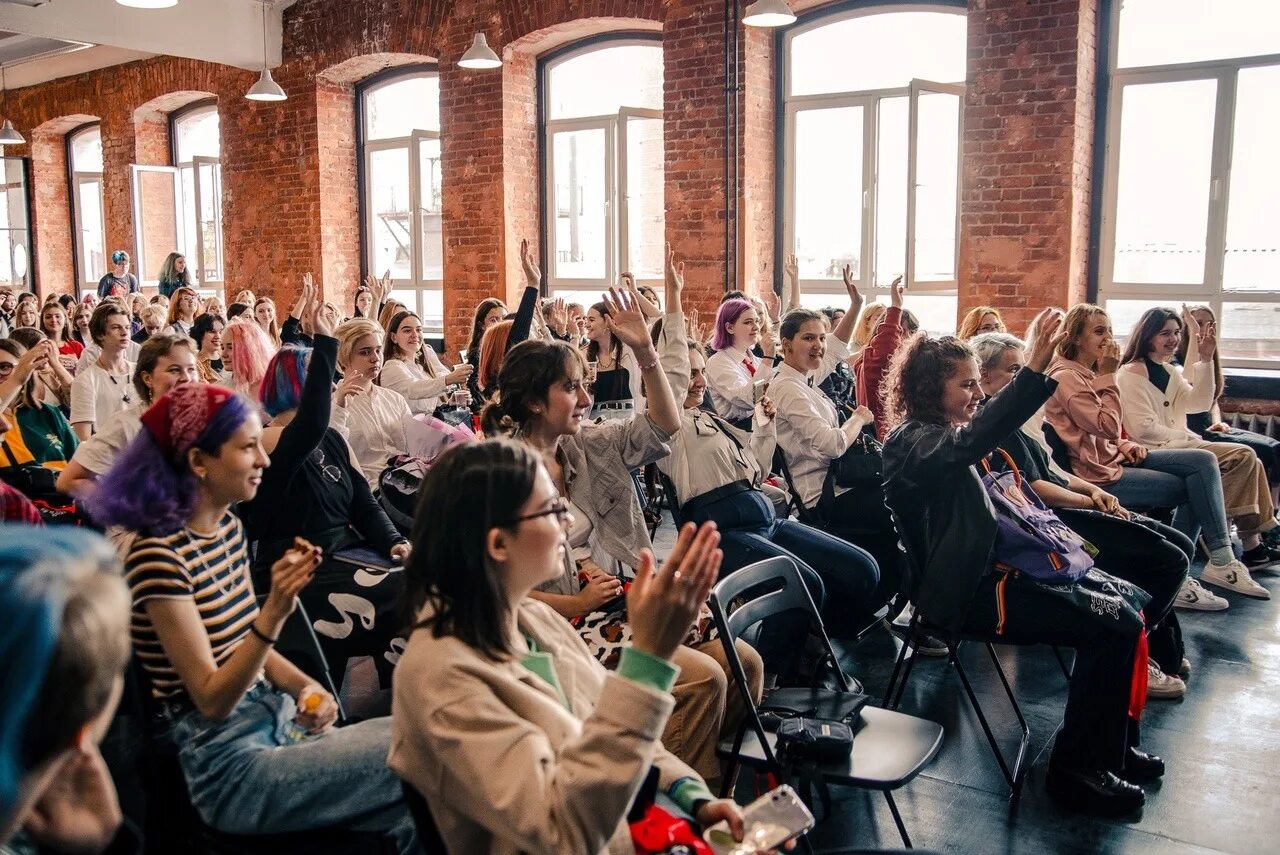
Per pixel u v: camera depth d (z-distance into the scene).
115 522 1.91
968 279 7.70
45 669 0.79
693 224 8.90
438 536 1.50
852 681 2.78
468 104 10.16
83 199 16.22
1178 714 3.66
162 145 14.52
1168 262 7.39
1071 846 2.80
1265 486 5.25
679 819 1.63
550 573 1.56
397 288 11.78
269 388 3.01
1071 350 4.63
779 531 3.87
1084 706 3.00
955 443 2.91
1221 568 4.97
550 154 10.27
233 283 12.73
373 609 2.91
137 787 2.40
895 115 8.38
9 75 15.08
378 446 4.16
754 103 8.59
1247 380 6.94
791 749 2.34
